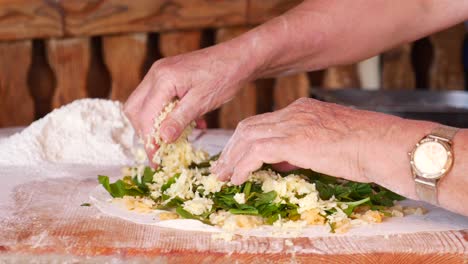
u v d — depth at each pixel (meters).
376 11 1.53
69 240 1.16
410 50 2.91
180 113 1.41
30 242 1.14
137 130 1.48
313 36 1.52
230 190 1.28
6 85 2.62
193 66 1.43
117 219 1.26
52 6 2.58
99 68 2.74
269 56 1.50
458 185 1.11
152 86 1.43
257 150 1.20
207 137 1.95
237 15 2.65
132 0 2.61
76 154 1.70
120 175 1.58
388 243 1.15
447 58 2.92
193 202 1.26
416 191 1.14
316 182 1.33
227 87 1.47
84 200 1.38
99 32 2.62
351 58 1.58
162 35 2.67
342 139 1.19
